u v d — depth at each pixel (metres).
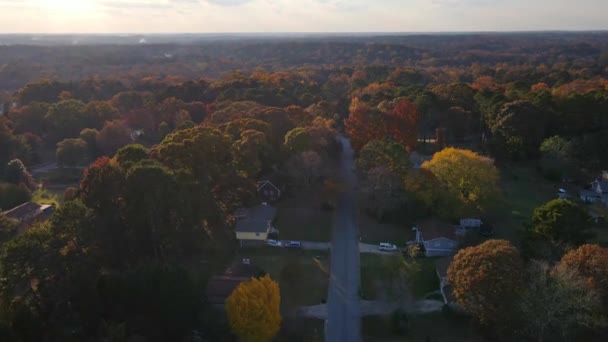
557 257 42.50
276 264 50.88
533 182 72.94
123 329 32.84
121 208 45.81
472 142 88.88
